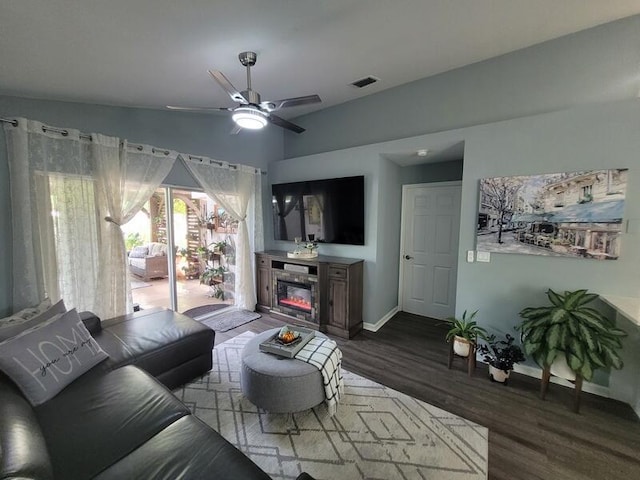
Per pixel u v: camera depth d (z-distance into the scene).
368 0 1.89
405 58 2.83
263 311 4.29
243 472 1.12
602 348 1.98
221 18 1.82
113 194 2.90
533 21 2.32
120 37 1.84
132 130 3.13
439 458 1.73
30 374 1.57
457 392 2.38
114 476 1.10
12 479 0.89
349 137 4.06
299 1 1.79
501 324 2.76
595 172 2.26
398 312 4.41
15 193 2.37
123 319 2.66
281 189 4.30
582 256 2.35
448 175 3.91
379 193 3.52
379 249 3.66
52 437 1.31
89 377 1.79
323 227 3.92
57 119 2.62
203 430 1.36
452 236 3.95
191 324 2.60
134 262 4.38
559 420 2.04
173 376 2.31
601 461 1.70
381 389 2.42
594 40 2.46
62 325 1.91
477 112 3.05
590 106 2.27
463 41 2.57
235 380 2.52
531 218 2.53
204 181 3.78
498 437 1.89
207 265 4.43
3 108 2.35
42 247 2.52
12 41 1.73
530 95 2.77
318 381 1.98
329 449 1.79
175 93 2.84
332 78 3.15
